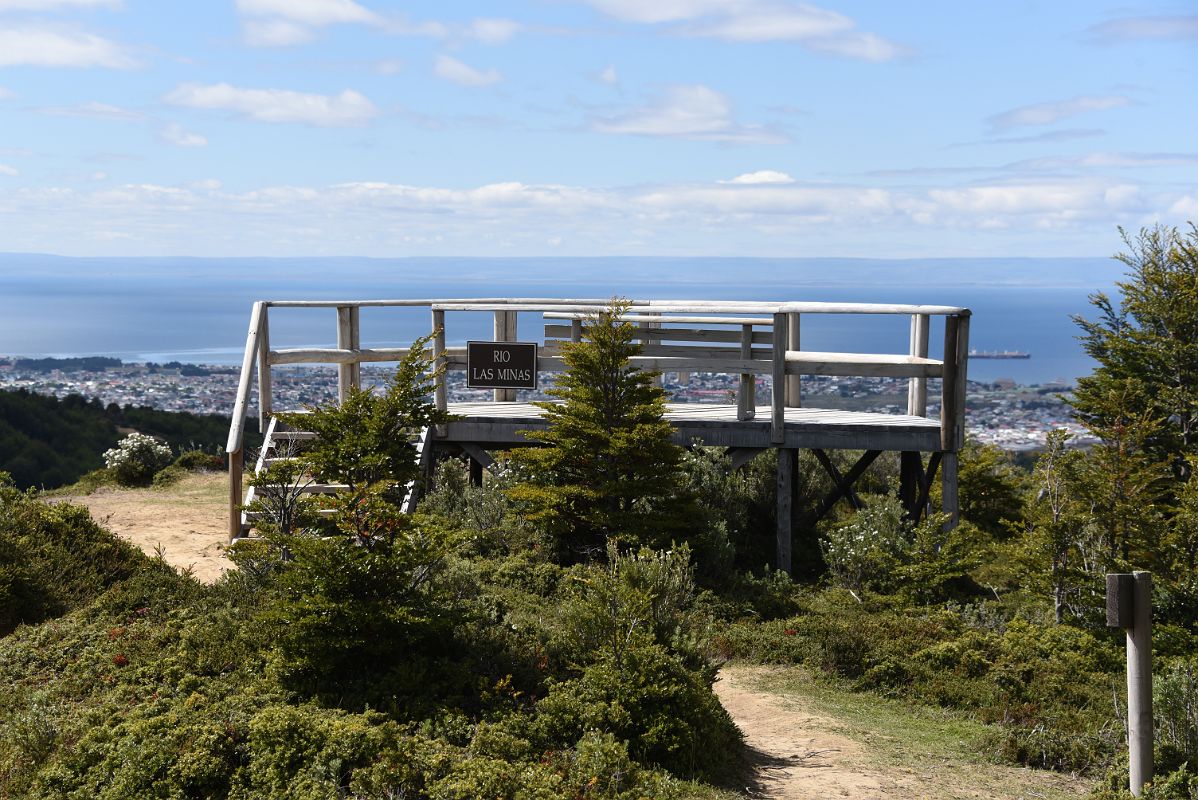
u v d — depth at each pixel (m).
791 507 17.41
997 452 20.98
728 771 8.72
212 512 16.86
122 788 7.19
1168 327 20.31
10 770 7.72
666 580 10.60
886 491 20.41
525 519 14.70
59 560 11.73
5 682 9.30
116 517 16.30
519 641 9.63
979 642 12.39
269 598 10.38
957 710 11.02
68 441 36.31
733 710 10.72
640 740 8.44
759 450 16.39
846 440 15.70
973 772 9.16
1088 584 13.91
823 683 11.72
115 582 11.65
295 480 12.87
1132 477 14.56
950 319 15.34
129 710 8.38
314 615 8.81
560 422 14.34
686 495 14.61
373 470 13.01
